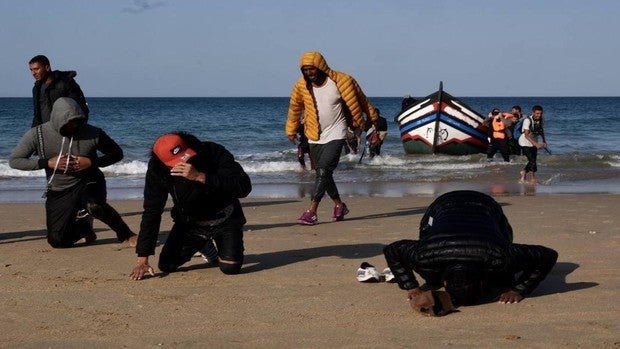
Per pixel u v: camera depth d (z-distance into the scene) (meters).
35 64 8.93
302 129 18.88
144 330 5.07
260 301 5.76
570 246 7.70
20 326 5.20
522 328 4.96
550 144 30.50
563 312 5.30
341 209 9.80
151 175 6.30
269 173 18.41
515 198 12.29
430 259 5.27
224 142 32.56
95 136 7.79
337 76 9.23
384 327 5.05
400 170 18.64
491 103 147.62
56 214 7.88
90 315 5.44
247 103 118.44
